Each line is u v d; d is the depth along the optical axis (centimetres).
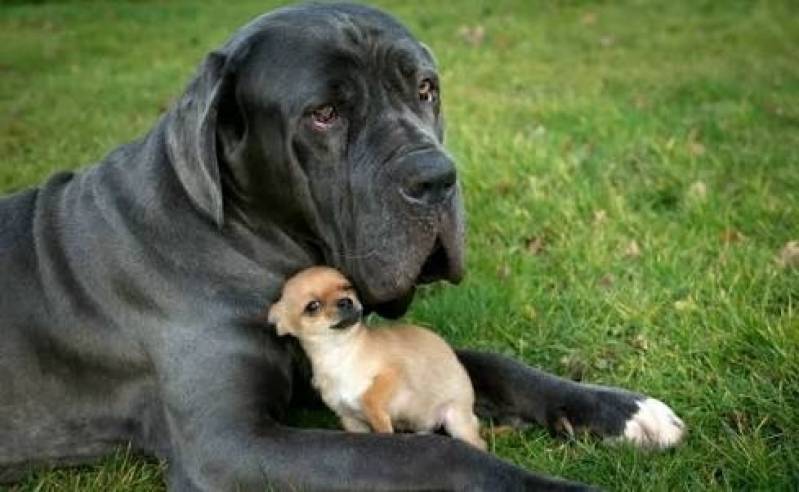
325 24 334
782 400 352
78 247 353
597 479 323
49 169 650
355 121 330
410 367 325
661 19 1184
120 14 1395
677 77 859
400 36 343
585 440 344
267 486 305
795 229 492
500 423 367
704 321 407
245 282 342
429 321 440
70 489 345
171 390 332
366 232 324
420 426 334
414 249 318
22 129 778
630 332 420
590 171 596
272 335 340
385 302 336
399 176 316
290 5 359
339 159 330
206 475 317
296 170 335
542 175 587
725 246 474
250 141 340
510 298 448
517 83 883
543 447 346
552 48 1048
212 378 329
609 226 517
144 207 346
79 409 356
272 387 336
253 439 313
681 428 343
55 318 351
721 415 356
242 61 338
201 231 341
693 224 509
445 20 1231
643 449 337
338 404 328
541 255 500
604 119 690
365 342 322
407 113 334
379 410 319
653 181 576
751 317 395
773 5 1211
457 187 334
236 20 1316
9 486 363
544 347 418
